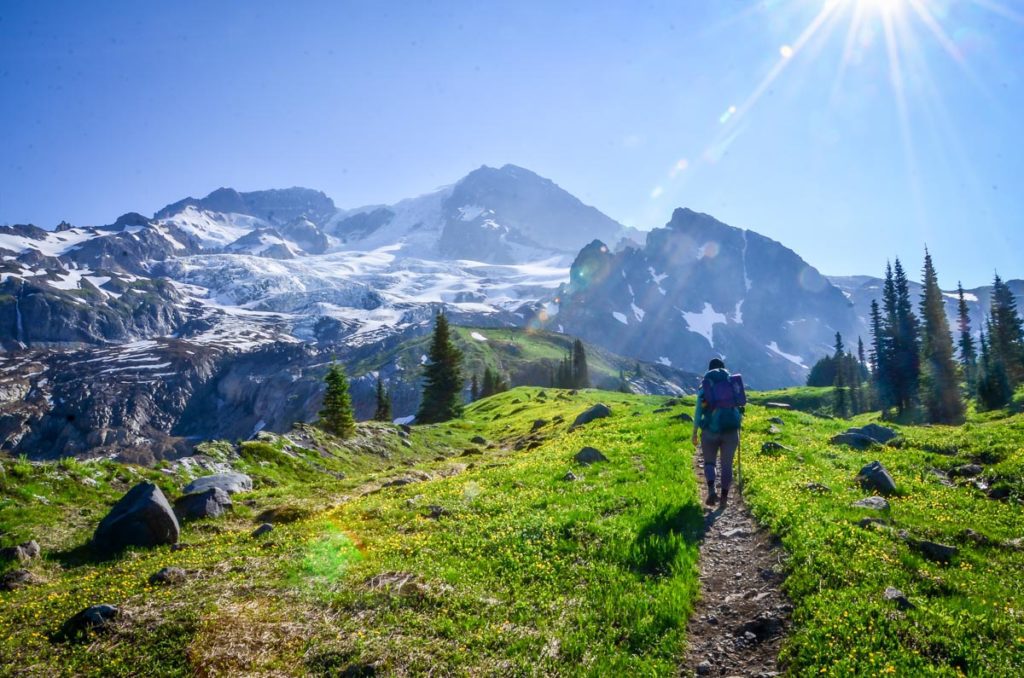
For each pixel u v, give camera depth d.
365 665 8.45
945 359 96.12
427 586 10.78
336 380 65.50
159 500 20.69
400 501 18.09
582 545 12.59
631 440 26.52
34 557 18.84
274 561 12.84
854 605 9.05
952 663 7.82
